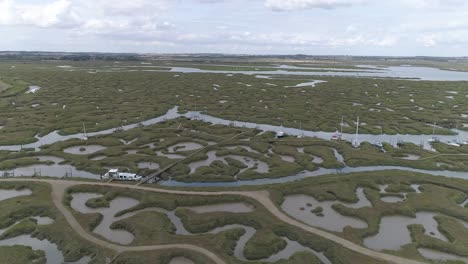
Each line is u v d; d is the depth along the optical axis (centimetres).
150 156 9200
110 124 12381
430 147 10144
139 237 5566
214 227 6009
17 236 5703
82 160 8838
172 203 6688
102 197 6919
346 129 12044
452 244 5428
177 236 5606
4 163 8619
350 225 6112
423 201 6838
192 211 6438
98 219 6134
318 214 6444
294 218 6228
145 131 11475
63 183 7450
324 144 10294
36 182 7469
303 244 5503
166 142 10300
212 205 6781
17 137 10794
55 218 6128
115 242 5466
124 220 6078
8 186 7350
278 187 7425
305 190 7312
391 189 7394
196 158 9119
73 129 11744
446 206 6638
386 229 6000
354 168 8675
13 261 4972
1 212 6278
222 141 10569
